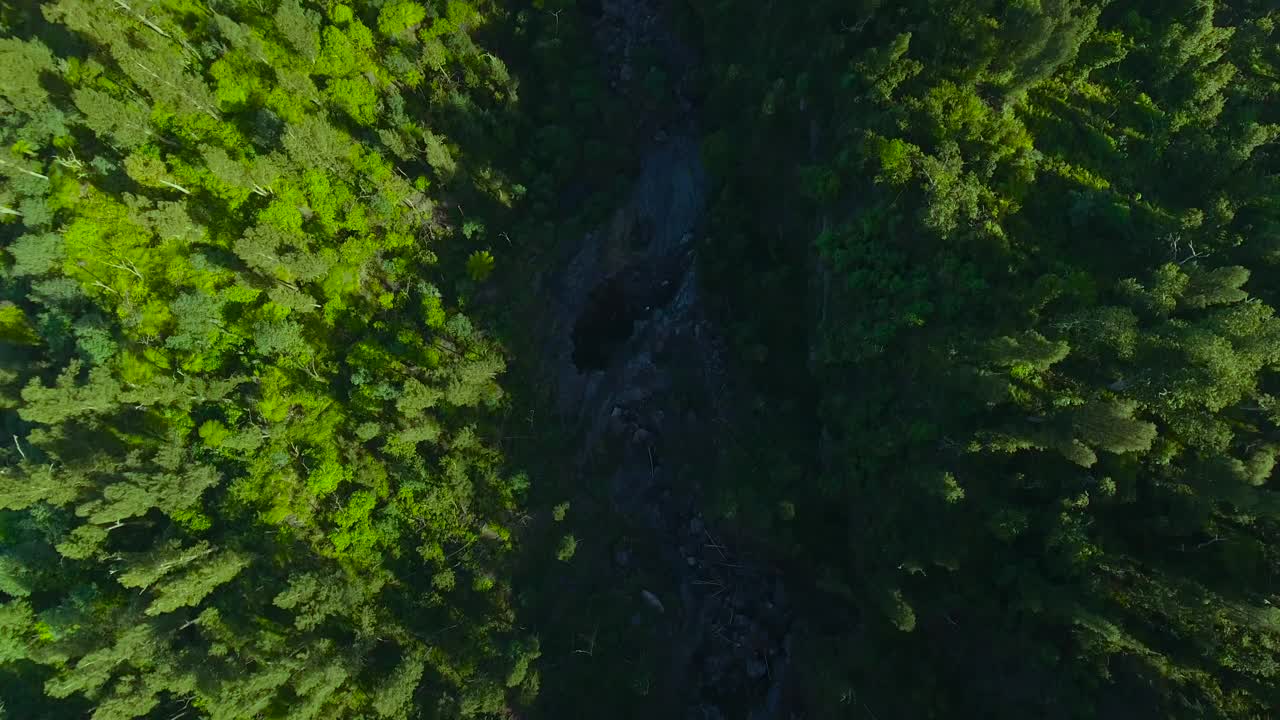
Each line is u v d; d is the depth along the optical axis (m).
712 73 79.56
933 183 53.62
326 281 65.06
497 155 76.00
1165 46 59.41
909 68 58.06
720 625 70.19
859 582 61.09
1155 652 44.81
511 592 66.31
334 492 63.50
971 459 52.72
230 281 63.19
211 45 64.25
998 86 56.94
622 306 81.50
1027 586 49.56
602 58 83.12
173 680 53.72
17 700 59.16
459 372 66.25
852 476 60.94
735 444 70.25
